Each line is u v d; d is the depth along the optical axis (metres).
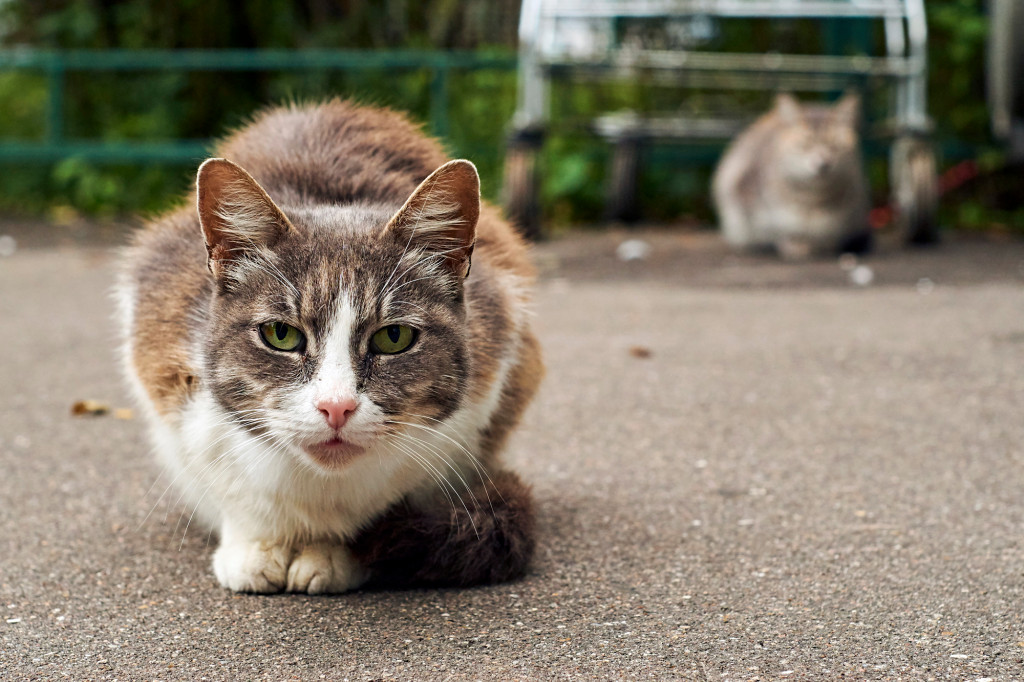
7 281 8.27
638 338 6.07
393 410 2.64
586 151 11.63
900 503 3.42
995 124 10.02
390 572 2.92
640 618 2.62
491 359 2.94
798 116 9.22
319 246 2.68
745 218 9.60
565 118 11.84
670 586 2.81
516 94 12.25
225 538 2.95
